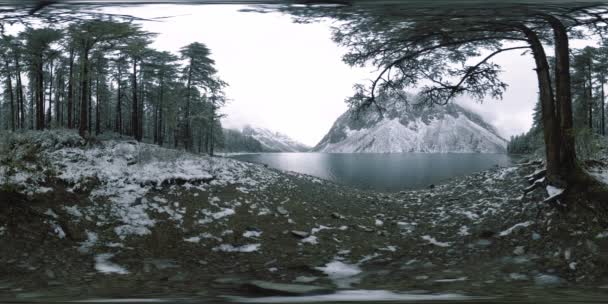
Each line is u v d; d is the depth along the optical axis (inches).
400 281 567.2
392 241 839.1
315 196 1288.1
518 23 783.7
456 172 3378.4
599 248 628.1
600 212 729.0
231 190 1132.5
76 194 893.2
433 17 710.5
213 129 2849.4
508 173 1320.1
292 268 665.0
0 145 900.0
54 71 2452.0
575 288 497.0
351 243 827.4
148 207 911.7
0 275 561.9
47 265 621.0
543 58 833.5
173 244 775.1
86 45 1494.8
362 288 512.7
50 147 1198.3
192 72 2503.7
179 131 2637.8
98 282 551.5
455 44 834.2
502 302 417.7
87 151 1219.9
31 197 804.6
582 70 2409.0
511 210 870.4
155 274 612.4
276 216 979.9
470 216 932.0
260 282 542.3
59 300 437.4
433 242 804.6
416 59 898.7
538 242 711.1
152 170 1119.0
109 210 867.4
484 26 783.1
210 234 833.5
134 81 2524.6
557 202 787.4
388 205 1263.5
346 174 3356.3
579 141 1019.9
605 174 869.8
